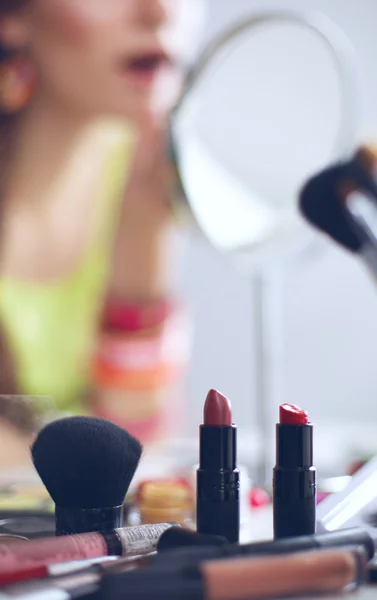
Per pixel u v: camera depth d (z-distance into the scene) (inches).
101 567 17.3
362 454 46.2
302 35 41.8
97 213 56.3
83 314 56.1
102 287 56.5
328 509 22.2
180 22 57.6
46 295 55.4
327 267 61.7
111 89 56.0
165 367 57.6
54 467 19.1
